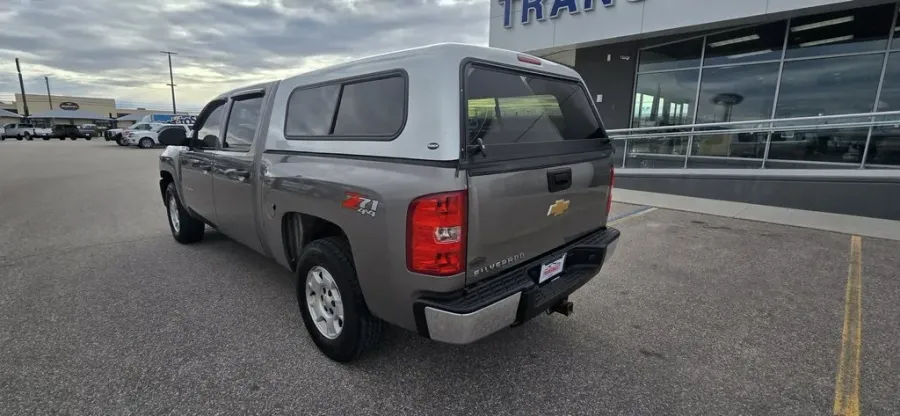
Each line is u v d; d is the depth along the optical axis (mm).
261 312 3508
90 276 4254
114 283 4078
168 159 5188
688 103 11367
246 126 3635
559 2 11477
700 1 9500
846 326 3361
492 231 2271
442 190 2062
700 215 7176
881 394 2561
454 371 2746
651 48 11781
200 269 4465
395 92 2383
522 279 2447
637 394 2547
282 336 3139
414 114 2232
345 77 2717
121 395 2473
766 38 9961
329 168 2643
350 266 2594
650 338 3168
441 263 2107
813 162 7848
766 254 5074
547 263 2672
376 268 2336
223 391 2521
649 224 6539
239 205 3688
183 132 4613
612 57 12477
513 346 3041
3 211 7359
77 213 7238
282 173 3004
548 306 2602
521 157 2424
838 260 4863
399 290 2258
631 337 3182
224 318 3404
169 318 3395
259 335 3150
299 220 3059
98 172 13102
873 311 3609
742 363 2867
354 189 2408
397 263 2225
